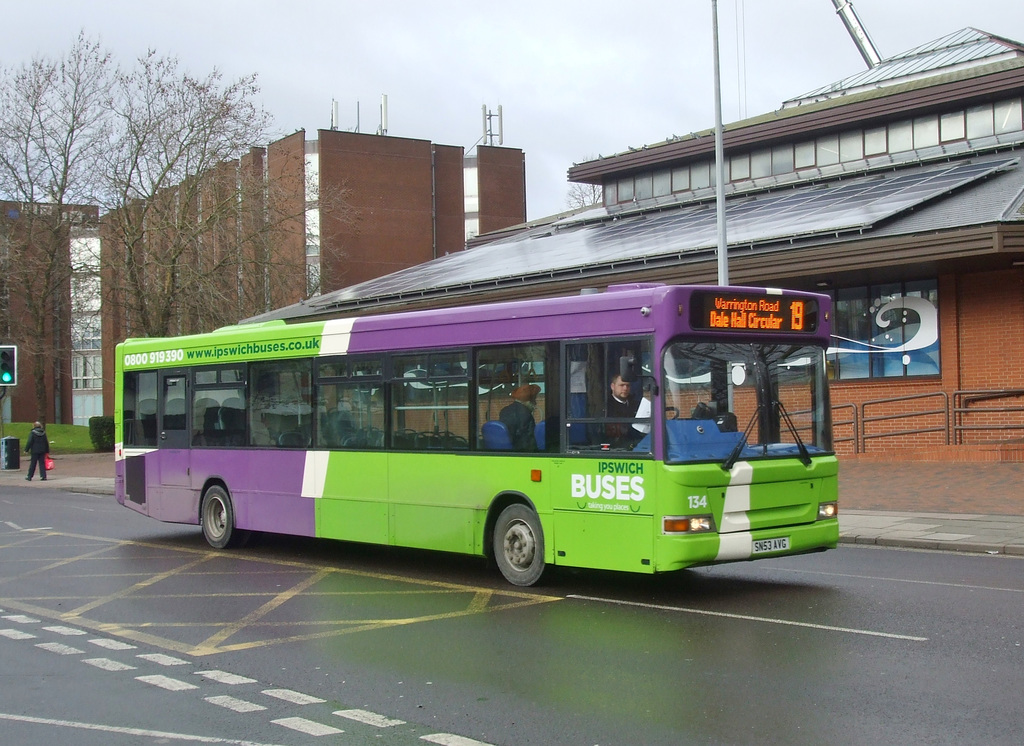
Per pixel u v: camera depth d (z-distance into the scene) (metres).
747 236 26.36
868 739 5.98
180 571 13.44
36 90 46.03
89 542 16.95
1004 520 15.74
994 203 23.45
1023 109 30.34
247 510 15.10
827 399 11.27
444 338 12.30
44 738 6.46
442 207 68.94
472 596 11.05
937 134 32.06
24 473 37.69
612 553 10.47
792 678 7.36
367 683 7.57
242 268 43.97
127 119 42.28
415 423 12.60
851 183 32.16
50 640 9.41
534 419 11.27
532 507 11.34
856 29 48.69
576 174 41.75
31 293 50.44
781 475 10.66
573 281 29.16
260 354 14.96
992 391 23.66
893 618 9.38
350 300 36.62
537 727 6.39
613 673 7.64
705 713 6.57
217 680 7.80
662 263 27.70
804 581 11.58
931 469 21.55
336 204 50.28
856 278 25.69
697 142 37.69
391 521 12.84
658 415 10.14
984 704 6.63
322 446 13.85
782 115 37.22
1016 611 9.64
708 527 10.12
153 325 43.06
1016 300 23.95
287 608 10.65
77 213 46.97
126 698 7.35
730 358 10.61
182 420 16.36
